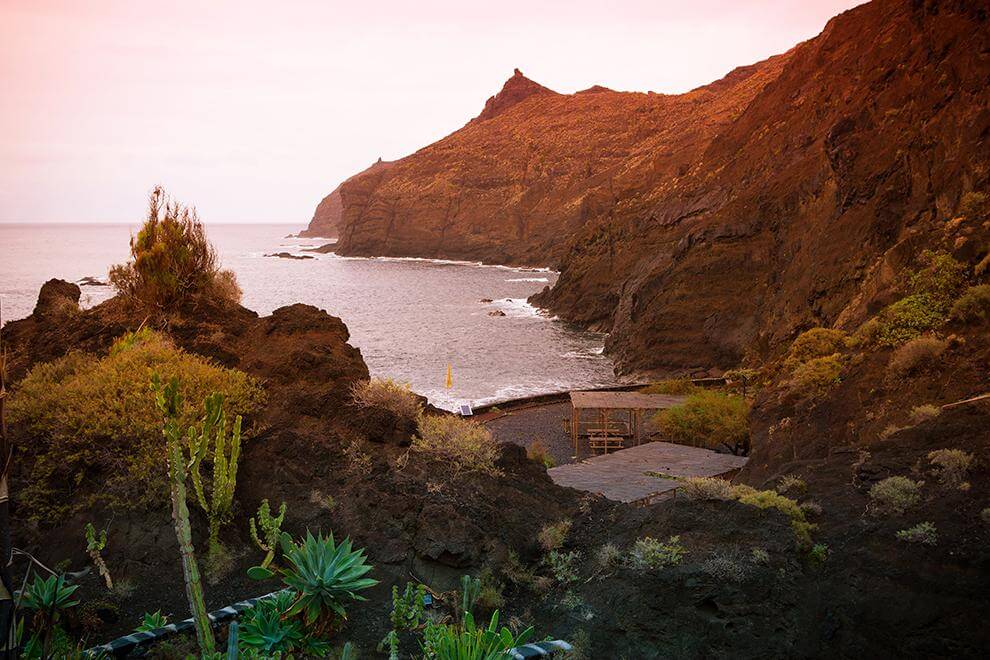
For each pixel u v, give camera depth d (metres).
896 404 16.23
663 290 63.00
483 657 6.55
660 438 30.41
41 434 9.25
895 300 25.22
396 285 140.00
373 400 11.26
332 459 10.02
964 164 37.28
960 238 21.52
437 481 10.02
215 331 12.64
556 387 50.53
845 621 8.18
